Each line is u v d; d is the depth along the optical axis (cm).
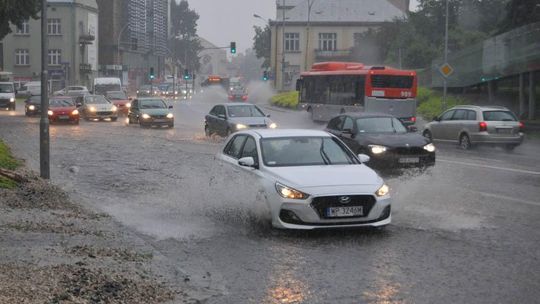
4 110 6059
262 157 1183
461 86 4481
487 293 767
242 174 1198
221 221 1208
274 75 9319
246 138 1284
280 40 10019
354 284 809
